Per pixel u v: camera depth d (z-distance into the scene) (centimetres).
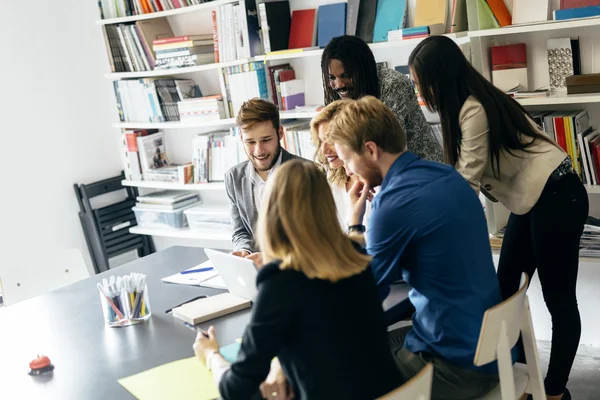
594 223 326
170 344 213
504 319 185
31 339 232
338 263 157
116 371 200
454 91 251
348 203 230
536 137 258
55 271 328
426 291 197
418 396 158
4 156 441
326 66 300
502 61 337
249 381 158
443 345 199
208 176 455
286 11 405
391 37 349
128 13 455
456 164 260
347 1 374
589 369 333
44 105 460
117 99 478
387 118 197
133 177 488
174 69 435
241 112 279
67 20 471
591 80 306
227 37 413
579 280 353
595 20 297
